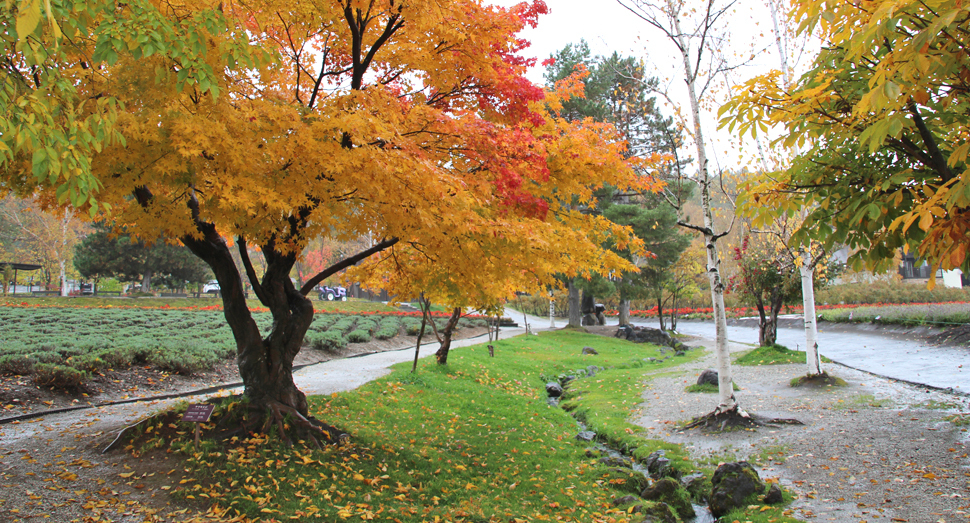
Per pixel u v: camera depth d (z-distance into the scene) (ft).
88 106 13.62
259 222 17.37
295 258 23.61
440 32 20.07
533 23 22.98
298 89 22.16
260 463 19.06
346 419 27.37
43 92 10.27
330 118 16.33
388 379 39.50
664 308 163.22
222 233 23.18
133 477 17.97
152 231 18.15
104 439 21.52
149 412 28.89
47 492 16.53
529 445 26.96
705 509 19.13
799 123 14.06
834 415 28.55
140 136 13.98
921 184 12.46
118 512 15.38
